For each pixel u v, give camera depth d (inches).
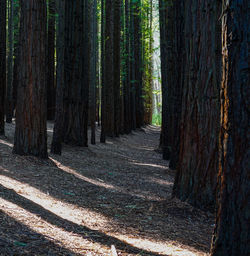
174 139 447.2
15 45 860.0
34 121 364.8
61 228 157.6
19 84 365.4
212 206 226.4
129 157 577.9
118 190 298.0
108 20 756.6
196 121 235.1
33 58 362.3
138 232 173.3
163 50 572.1
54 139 430.9
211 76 228.8
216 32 227.9
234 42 99.8
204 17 229.8
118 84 861.2
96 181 328.2
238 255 102.0
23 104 363.6
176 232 184.2
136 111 1310.3
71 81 531.2
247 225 101.1
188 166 239.0
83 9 539.8
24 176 284.4
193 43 236.7
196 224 208.2
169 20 502.9
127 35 1014.4
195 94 235.8
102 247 139.6
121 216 205.6
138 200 261.4
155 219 207.8
